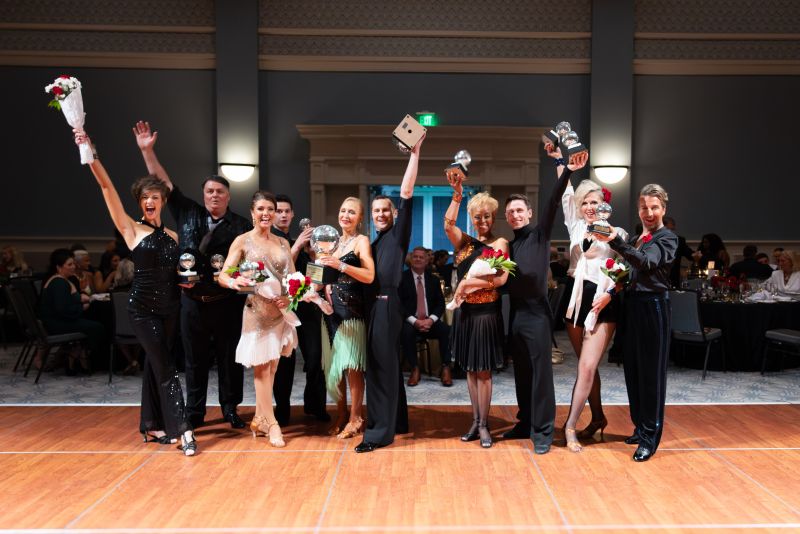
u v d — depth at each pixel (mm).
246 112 11047
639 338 3920
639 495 3365
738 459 3893
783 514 3133
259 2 11180
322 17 11227
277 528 2992
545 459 3914
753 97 11398
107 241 11133
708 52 11336
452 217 4270
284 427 4652
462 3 11281
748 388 6020
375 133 10953
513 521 3066
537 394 4047
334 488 3467
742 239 11500
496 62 11281
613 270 3805
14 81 11000
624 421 4758
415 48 11281
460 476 3639
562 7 11281
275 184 11344
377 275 4211
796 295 7316
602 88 11156
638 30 11305
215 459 3930
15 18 10953
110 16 11039
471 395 4281
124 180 11164
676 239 3875
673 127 11406
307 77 11266
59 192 11109
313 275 4098
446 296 6871
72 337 6410
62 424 4695
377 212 4316
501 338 4203
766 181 11477
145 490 3439
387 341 4168
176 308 4148
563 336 9625
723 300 7086
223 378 4617
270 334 4191
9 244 11102
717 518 3094
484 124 11352
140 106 11141
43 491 3428
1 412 5055
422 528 2994
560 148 3955
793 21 11297
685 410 5035
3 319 8461
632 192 11484
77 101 3873
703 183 11453
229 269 4129
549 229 4059
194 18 11117
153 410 4258
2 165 11062
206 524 3031
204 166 11258
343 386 4453
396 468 3768
